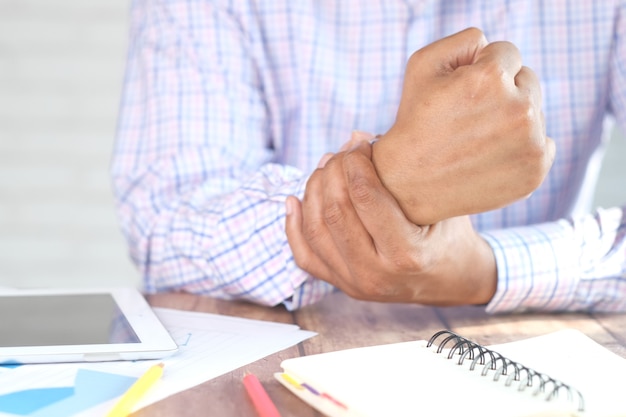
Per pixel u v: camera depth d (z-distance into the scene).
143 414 0.61
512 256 0.94
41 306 0.90
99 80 2.64
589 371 0.67
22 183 2.65
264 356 0.76
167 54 1.26
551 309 0.97
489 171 0.71
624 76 1.32
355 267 0.85
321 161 0.93
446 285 0.90
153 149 1.23
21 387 0.66
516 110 0.68
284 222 0.95
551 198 1.36
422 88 0.73
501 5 1.32
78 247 2.68
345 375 0.64
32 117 2.63
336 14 1.32
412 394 0.60
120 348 0.73
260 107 1.31
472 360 0.67
